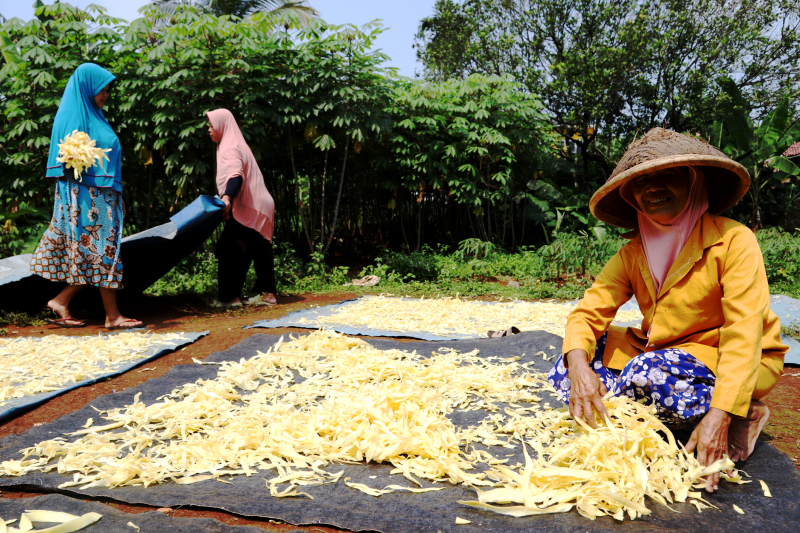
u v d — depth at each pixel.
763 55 14.60
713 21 14.28
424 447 1.99
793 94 14.20
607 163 14.91
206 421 2.36
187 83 7.54
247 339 3.98
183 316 5.52
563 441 2.04
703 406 1.87
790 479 1.75
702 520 1.53
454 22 16.80
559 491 1.64
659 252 1.98
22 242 7.89
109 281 4.68
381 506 1.63
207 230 5.82
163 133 7.06
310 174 9.34
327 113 8.10
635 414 1.83
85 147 4.49
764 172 13.74
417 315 5.30
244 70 7.48
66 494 1.74
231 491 1.75
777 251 8.17
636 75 14.24
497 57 15.84
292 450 2.01
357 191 10.60
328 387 2.83
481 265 8.84
